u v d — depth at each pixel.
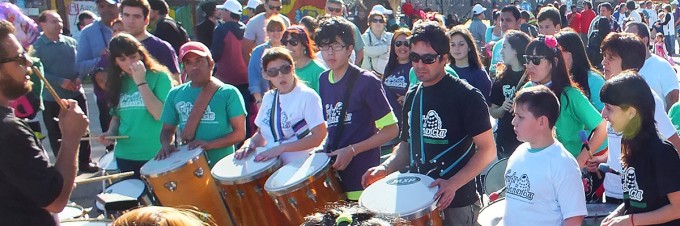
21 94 2.68
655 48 15.49
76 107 2.85
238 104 4.57
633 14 18.39
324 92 4.06
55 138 6.88
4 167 2.55
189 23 13.80
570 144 3.93
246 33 7.59
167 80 4.84
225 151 4.63
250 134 7.38
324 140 4.11
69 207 4.09
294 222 3.69
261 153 4.16
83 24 9.66
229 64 7.59
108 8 6.76
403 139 3.75
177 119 4.69
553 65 3.93
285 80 4.15
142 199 4.22
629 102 2.84
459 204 3.50
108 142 5.00
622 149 2.99
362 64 8.30
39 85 5.87
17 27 6.55
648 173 2.87
